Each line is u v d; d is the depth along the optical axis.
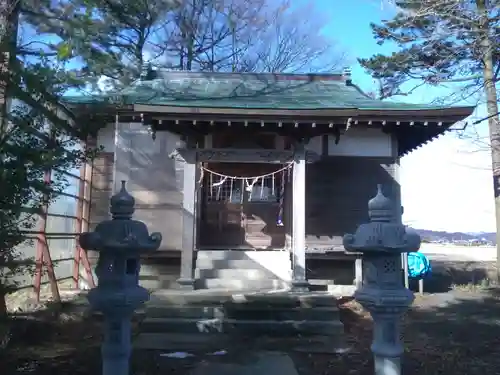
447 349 6.79
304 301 8.48
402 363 6.09
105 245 3.85
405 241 4.00
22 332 7.05
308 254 10.93
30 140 4.88
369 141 11.40
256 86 13.05
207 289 9.59
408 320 8.81
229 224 12.41
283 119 9.56
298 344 7.20
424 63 15.02
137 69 13.63
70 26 7.08
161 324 7.83
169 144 11.73
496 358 6.36
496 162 15.07
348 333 7.91
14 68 4.60
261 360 6.35
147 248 4.00
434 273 15.52
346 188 11.24
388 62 15.71
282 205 12.25
